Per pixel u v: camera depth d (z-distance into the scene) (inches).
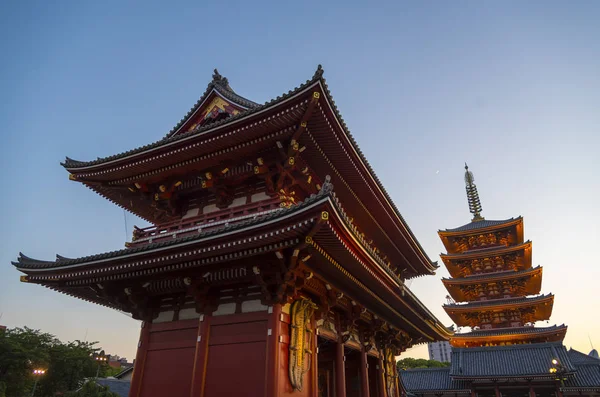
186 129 935.7
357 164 812.0
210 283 644.7
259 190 776.3
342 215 510.0
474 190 2527.1
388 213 1026.7
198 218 762.8
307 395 611.5
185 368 627.5
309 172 790.5
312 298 693.3
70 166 851.4
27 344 2256.4
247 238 538.3
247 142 724.0
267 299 591.8
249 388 554.3
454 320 2175.2
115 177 853.2
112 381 1914.4
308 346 637.3
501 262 2169.0
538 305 1958.7
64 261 679.7
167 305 716.0
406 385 1946.4
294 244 533.6
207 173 783.7
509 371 1722.4
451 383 1881.2
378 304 855.1
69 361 2308.1
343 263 627.5
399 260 1299.2
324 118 668.1
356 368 1008.2
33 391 2063.2
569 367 1633.9
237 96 908.0
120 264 639.8
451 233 2253.9
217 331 625.6
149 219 1005.2
